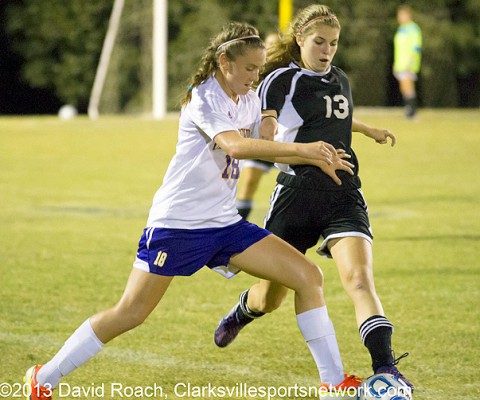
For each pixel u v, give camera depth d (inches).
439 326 693.3
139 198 1400.1
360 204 583.2
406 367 596.1
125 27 3006.9
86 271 894.4
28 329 685.9
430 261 940.0
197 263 512.7
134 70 3021.7
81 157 1910.7
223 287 834.2
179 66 3139.8
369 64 3282.5
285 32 606.2
